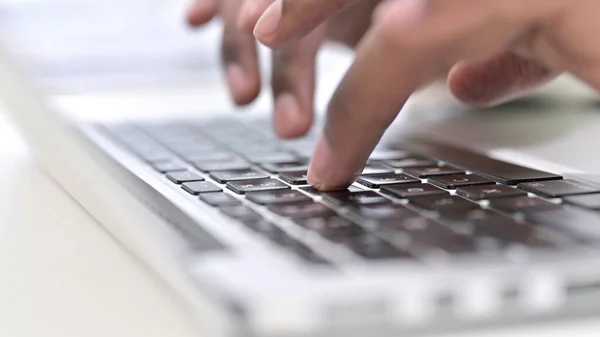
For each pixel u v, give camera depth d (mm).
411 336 259
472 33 397
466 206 413
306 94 689
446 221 378
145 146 661
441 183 475
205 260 303
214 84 1121
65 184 529
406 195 443
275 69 700
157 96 1003
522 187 463
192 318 285
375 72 432
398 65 424
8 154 681
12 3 1390
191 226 362
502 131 726
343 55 1305
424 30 398
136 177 509
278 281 280
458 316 263
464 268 298
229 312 250
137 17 1431
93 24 1398
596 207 407
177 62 1317
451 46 404
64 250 397
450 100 940
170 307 307
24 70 765
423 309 261
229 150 646
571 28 419
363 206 420
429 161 566
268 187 479
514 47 464
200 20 884
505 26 402
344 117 451
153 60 1308
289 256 312
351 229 363
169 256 309
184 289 287
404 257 313
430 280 283
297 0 481
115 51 1320
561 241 338
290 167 555
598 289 274
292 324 250
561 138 674
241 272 290
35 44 1332
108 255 385
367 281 282
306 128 683
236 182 495
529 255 316
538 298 270
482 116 839
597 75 427
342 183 466
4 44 941
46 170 591
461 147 632
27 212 479
